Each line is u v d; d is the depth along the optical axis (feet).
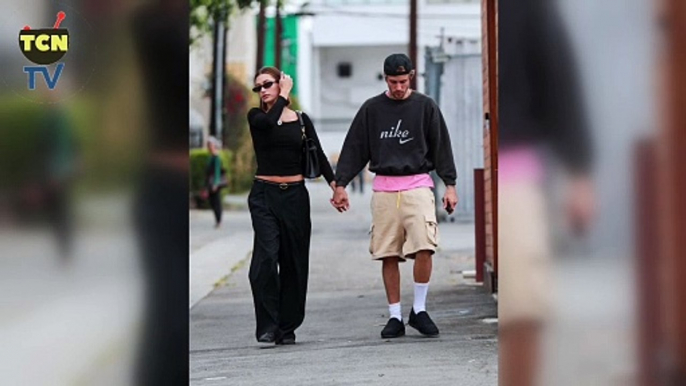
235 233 263.08
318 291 146.00
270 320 100.73
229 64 531.09
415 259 100.53
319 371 88.79
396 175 99.55
